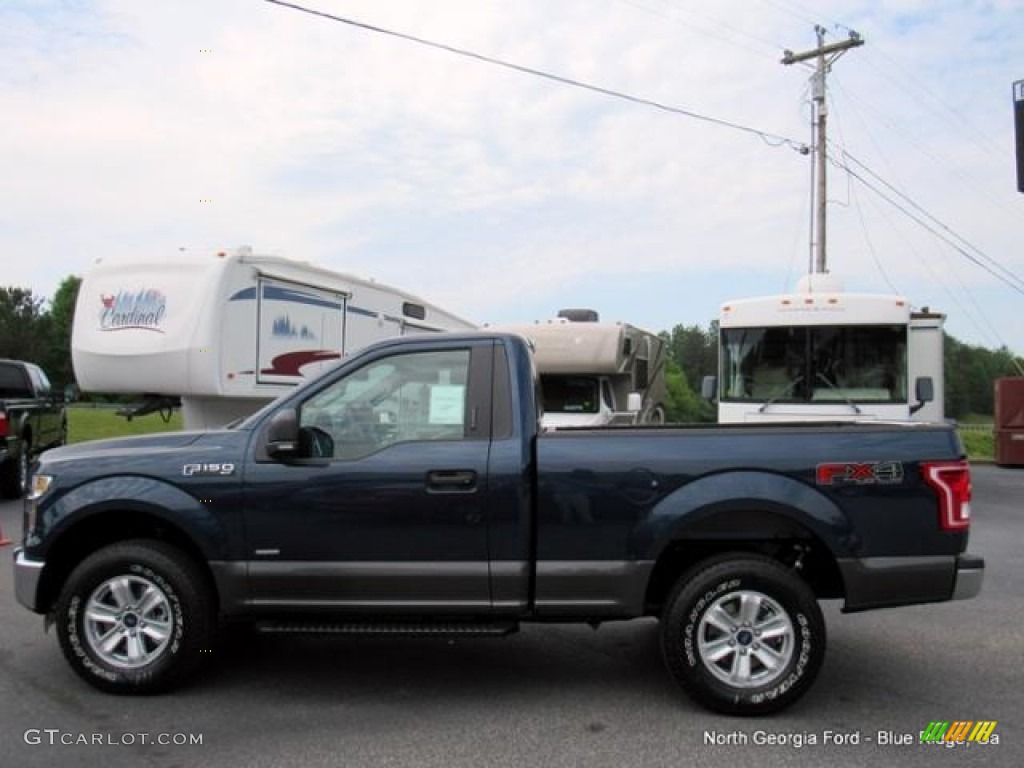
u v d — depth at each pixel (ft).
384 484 15.67
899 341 37.06
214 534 15.87
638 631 20.95
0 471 42.50
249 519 15.85
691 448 15.64
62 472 16.44
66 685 16.71
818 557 16.87
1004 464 71.20
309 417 16.44
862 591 15.26
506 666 18.21
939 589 15.31
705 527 15.90
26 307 195.00
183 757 13.51
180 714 15.34
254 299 35.99
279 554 15.81
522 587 15.61
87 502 16.08
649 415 53.88
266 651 19.19
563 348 42.39
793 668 15.17
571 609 15.65
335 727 14.79
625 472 15.57
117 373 34.37
